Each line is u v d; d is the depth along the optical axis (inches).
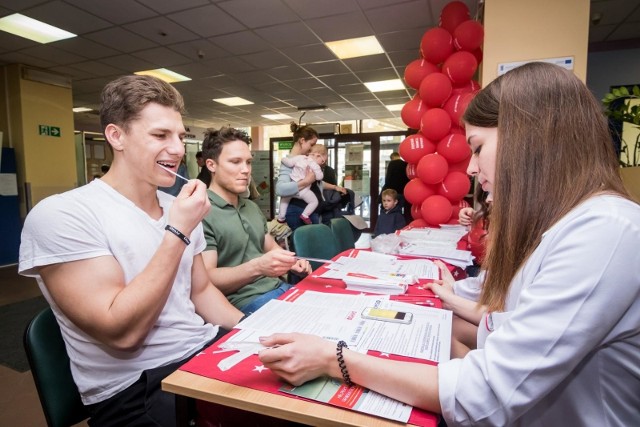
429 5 147.0
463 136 100.0
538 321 19.9
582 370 21.0
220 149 61.6
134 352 36.9
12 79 211.6
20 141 213.8
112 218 37.0
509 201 25.3
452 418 20.7
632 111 106.0
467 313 37.9
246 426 31.1
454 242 69.0
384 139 303.6
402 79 249.4
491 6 106.0
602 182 22.8
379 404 21.5
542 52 102.9
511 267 25.5
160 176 38.8
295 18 157.5
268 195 331.3
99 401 35.8
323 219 139.1
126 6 144.9
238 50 193.9
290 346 23.4
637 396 20.8
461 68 97.8
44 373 34.1
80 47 187.0
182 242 34.5
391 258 56.7
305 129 132.9
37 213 33.7
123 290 32.8
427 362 24.6
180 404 26.8
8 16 152.7
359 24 164.2
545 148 23.7
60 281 33.1
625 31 176.9
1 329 111.7
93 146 303.3
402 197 185.6
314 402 21.9
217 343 28.5
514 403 19.7
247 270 53.6
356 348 26.4
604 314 18.9
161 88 38.5
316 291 40.1
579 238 20.3
